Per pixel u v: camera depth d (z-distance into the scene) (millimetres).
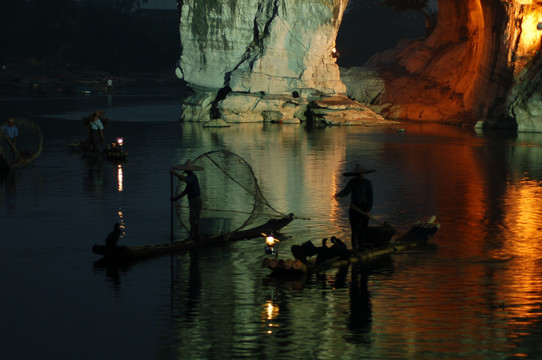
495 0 51406
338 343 9547
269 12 54344
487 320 10414
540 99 46531
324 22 54406
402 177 25375
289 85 55250
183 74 56250
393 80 67625
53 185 23156
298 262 12781
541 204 20078
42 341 9633
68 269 13242
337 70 57312
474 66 58469
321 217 18000
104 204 19719
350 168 27422
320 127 50125
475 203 20234
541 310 10852
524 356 9102
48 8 160625
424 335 9828
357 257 13859
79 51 153875
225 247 15031
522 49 49406
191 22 55438
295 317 10578
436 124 54250
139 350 9312
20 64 145375
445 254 14391
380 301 11320
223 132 44406
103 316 10617
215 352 9250
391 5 81938
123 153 29641
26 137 39781
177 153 32156
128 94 101500
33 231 16406
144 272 13047
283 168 27156
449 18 67188
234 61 55625
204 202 19203
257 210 17000
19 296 11594
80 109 65438
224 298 11500
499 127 49500
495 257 14133
